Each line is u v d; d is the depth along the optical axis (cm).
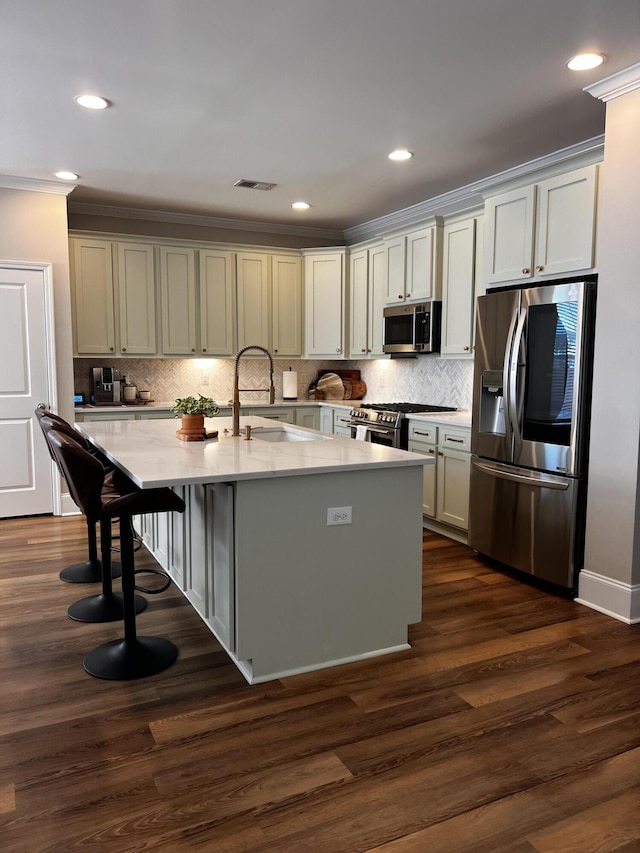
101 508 243
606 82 298
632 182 296
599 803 182
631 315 299
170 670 259
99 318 536
